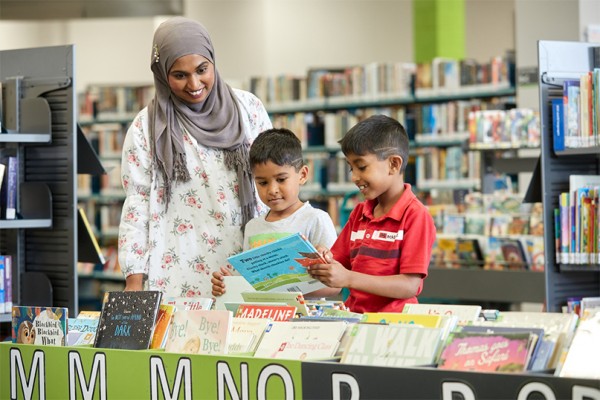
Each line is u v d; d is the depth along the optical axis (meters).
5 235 5.22
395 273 3.34
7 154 5.19
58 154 5.07
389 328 2.52
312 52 13.14
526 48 9.23
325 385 2.45
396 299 3.36
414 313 2.89
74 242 5.02
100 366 2.91
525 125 7.34
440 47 12.63
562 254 5.40
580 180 5.38
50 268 5.13
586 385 2.06
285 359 2.53
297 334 2.71
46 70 5.07
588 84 5.28
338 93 10.63
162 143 4.05
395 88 10.20
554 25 9.06
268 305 2.99
